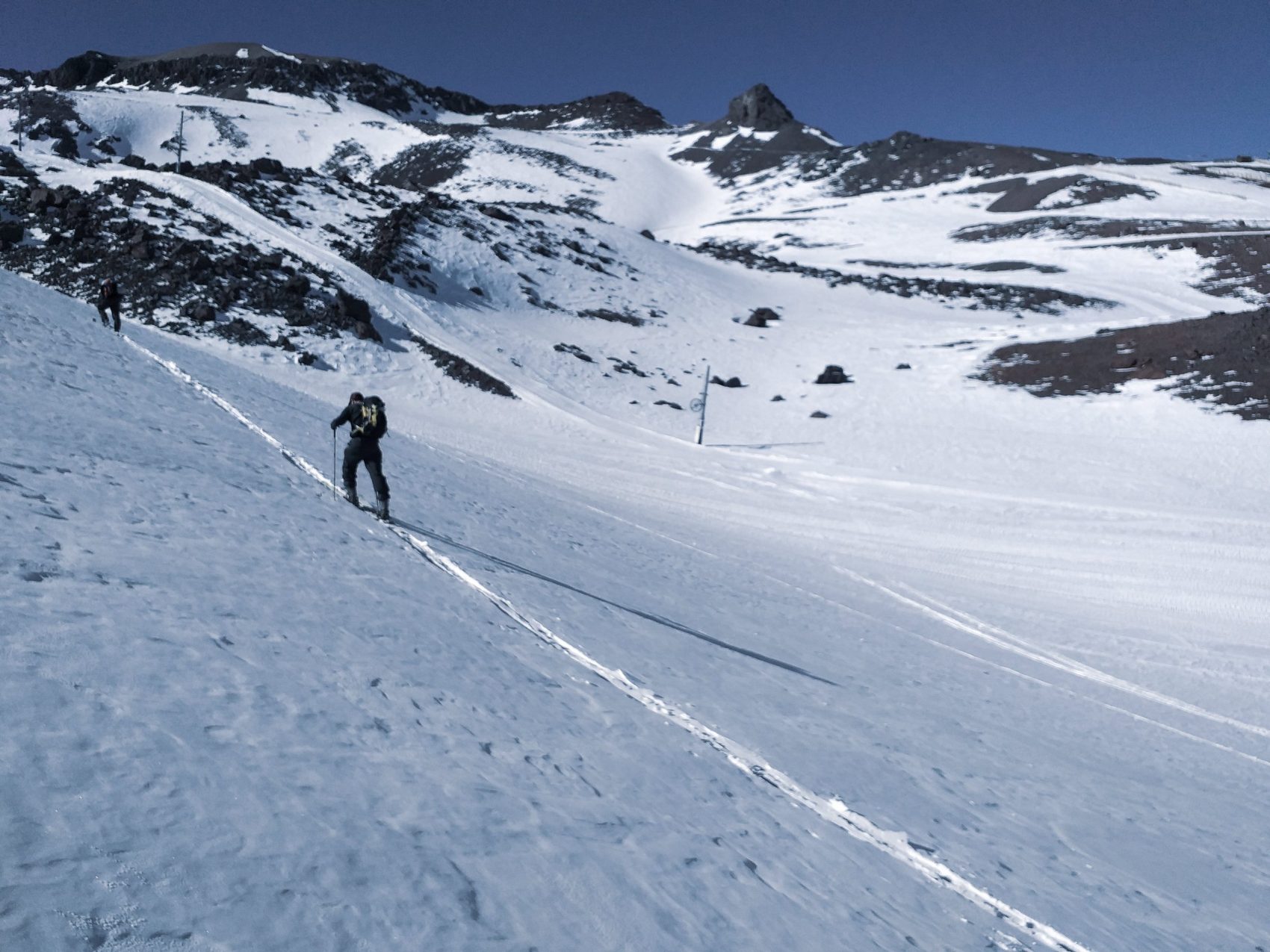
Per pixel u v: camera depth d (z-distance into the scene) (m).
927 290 85.06
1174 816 8.51
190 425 11.52
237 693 3.79
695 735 6.25
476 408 41.53
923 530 27.23
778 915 3.72
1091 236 104.69
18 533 4.81
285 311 45.22
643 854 3.78
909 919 4.32
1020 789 7.87
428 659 5.59
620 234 90.06
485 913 2.81
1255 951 5.59
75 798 2.50
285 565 6.58
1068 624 19.06
